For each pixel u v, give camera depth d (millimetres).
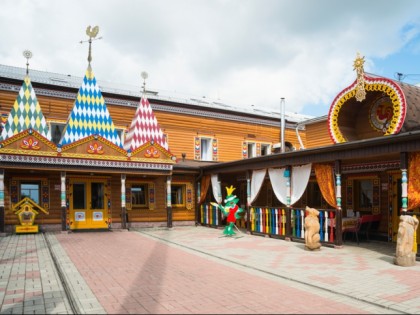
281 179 14672
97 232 16672
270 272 8422
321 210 12883
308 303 6152
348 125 14094
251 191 16266
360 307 6000
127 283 7383
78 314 5551
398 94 11227
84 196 17859
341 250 11641
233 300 6281
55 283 7469
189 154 22562
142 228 18625
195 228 18844
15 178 16328
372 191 14555
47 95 18688
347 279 7801
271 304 6074
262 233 15297
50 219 17016
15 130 15906
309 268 8883
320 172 13008
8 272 8430
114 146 17109
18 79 17875
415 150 9711
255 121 25359
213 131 23594
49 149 15664
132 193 19359
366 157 11695
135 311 5684
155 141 18953
